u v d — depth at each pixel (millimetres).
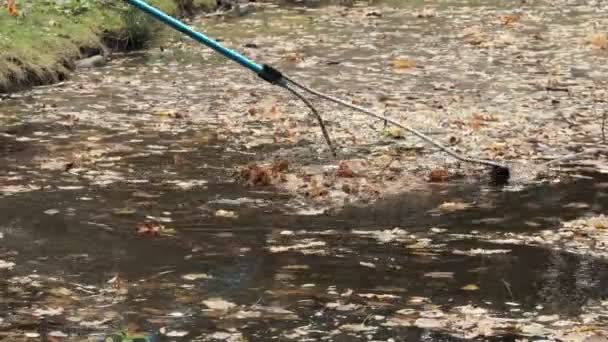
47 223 7840
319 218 7961
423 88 12602
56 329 5984
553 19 18234
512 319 6121
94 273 6867
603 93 12305
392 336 5891
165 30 16656
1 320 6094
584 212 8070
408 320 6105
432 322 6066
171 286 6637
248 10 19250
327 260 7074
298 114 11297
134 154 9711
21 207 8188
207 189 8672
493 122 10891
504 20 18000
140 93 12414
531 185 8789
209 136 10375
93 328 6000
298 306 6312
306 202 8344
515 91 12414
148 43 15672
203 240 7473
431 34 16625
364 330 5969
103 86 12781
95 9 15461
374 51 15164
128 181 8891
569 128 10656
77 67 13781
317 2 20438
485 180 8930
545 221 7871
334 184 8773
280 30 17062
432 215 8023
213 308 6277
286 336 5891
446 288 6598
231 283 6684
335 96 12141
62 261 7078
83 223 7840
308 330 5973
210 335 5906
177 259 7109
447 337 5875
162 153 9758
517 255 7164
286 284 6660
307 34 16672
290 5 20000
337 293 6512
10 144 10055
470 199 8414
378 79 13156
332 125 10812
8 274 6840
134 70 13812
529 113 11289
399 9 19469
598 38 15828
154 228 7688
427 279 6742
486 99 11977
